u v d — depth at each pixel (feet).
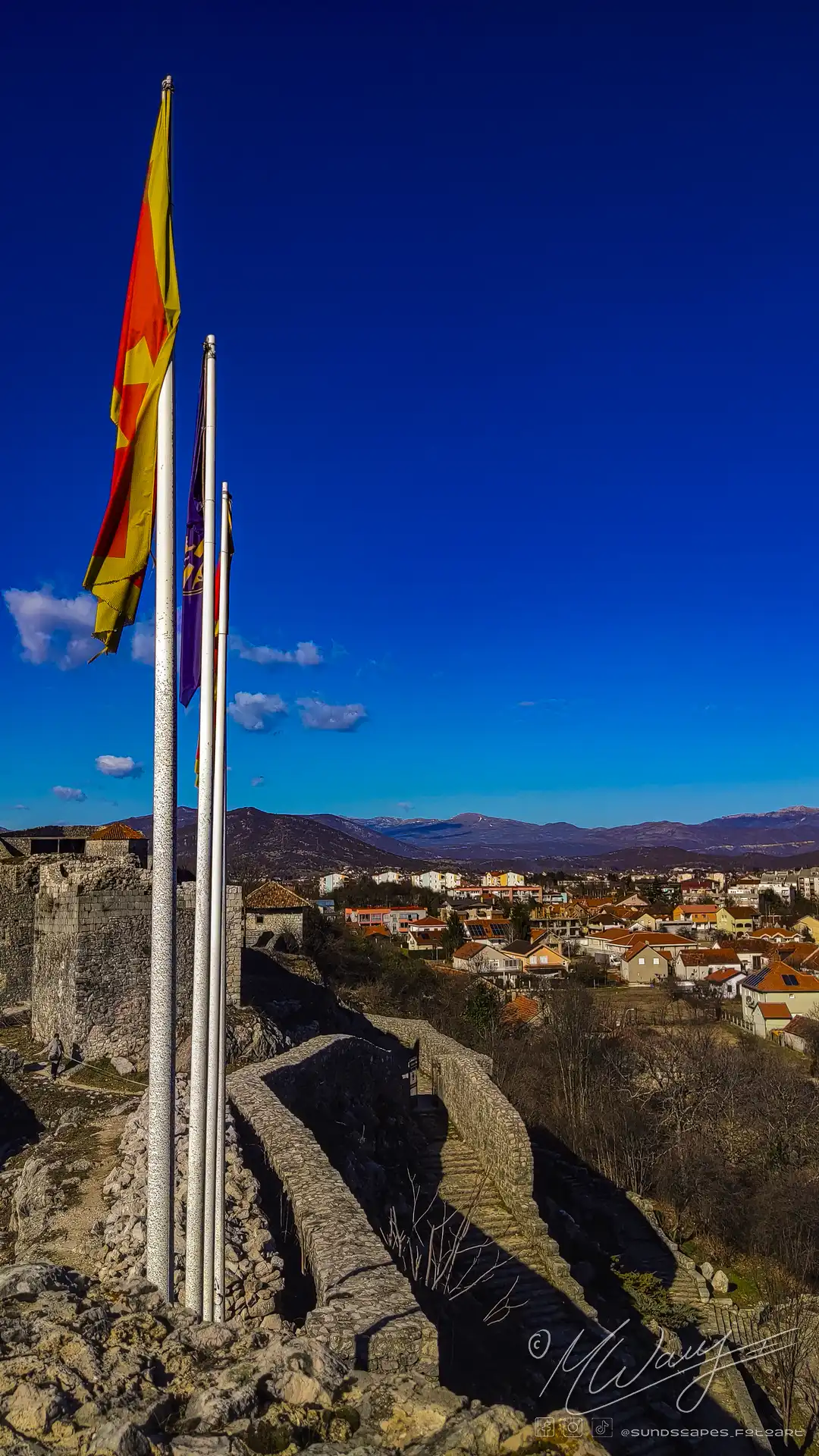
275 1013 75.77
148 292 21.81
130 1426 14.58
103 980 59.11
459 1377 36.96
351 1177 46.50
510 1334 43.21
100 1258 32.73
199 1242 23.32
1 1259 37.17
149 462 21.75
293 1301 29.25
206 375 25.18
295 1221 33.40
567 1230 69.46
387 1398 16.51
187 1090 51.26
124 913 59.98
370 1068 67.62
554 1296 48.08
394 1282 25.36
